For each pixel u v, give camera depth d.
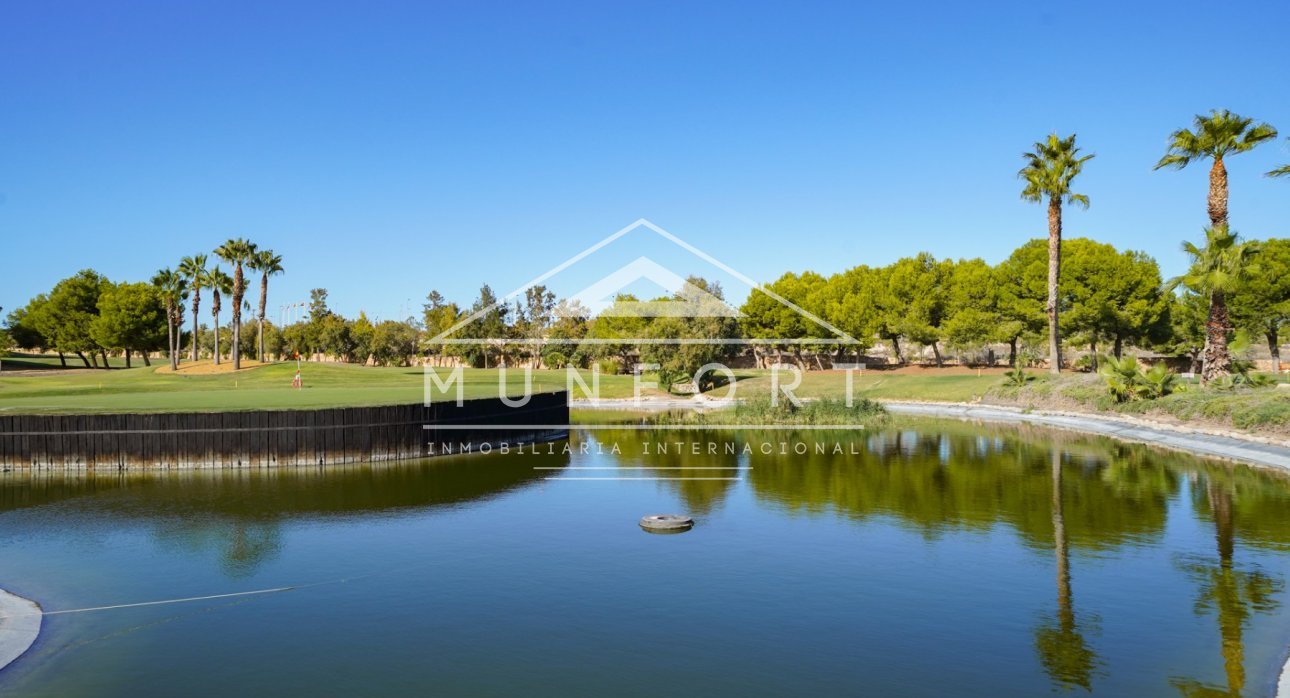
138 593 13.84
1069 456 28.42
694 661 10.70
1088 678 9.92
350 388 47.91
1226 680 9.77
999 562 15.18
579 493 23.08
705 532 18.08
